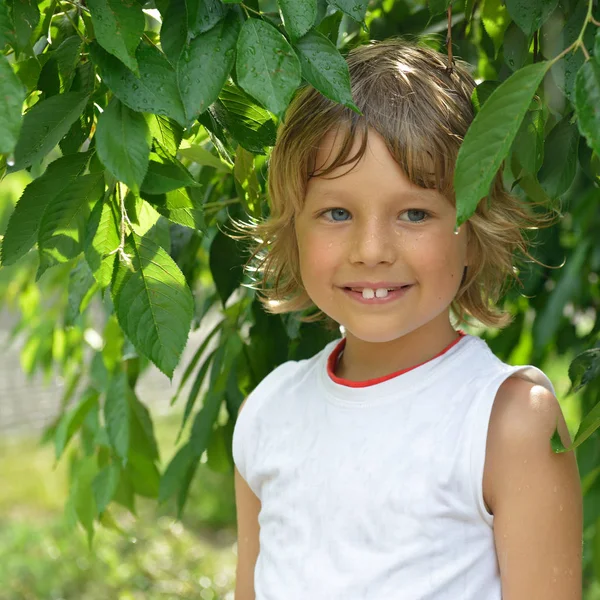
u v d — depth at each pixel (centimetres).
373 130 105
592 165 116
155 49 86
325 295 112
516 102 75
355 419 114
